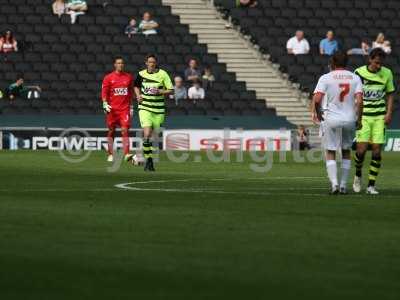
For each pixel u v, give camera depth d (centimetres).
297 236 2653
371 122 4069
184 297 1856
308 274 2098
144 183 4419
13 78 8525
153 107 5456
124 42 8969
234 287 1953
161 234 2655
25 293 1877
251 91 8725
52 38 8900
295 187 4297
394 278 2067
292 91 8844
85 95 8475
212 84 8719
